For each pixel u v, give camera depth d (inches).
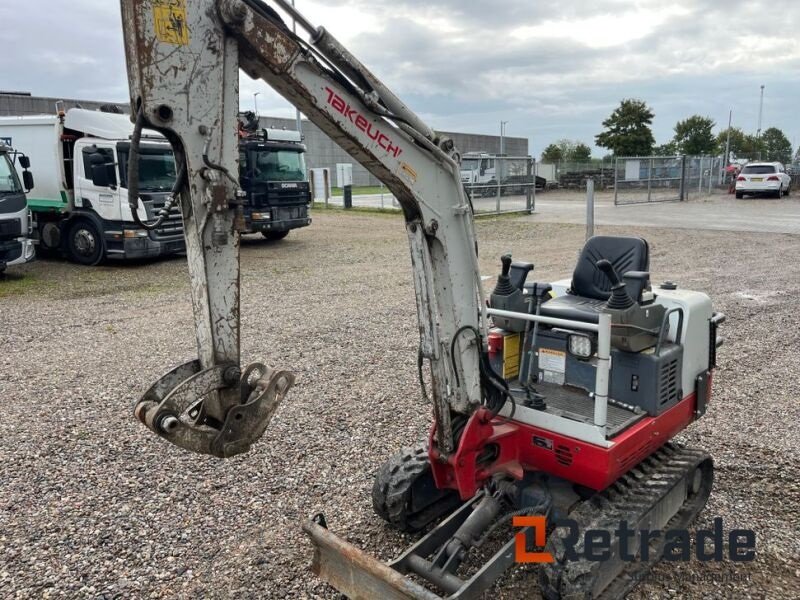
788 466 192.2
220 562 148.9
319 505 172.6
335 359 291.0
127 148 521.7
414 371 274.2
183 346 315.9
